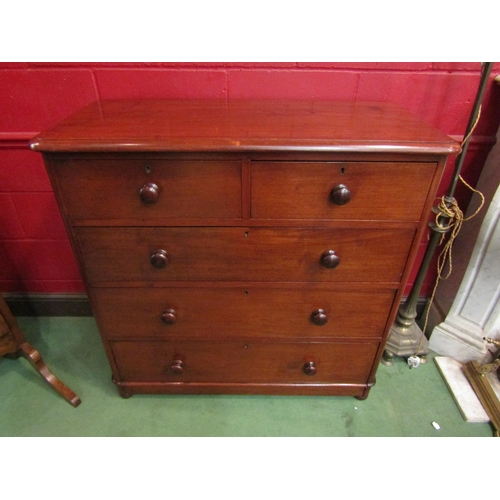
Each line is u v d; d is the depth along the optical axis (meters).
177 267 0.97
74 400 1.27
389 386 1.36
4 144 1.27
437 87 1.18
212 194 0.85
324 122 0.92
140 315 1.08
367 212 0.88
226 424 1.22
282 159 0.80
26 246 1.50
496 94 1.18
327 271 0.98
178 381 1.25
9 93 1.19
